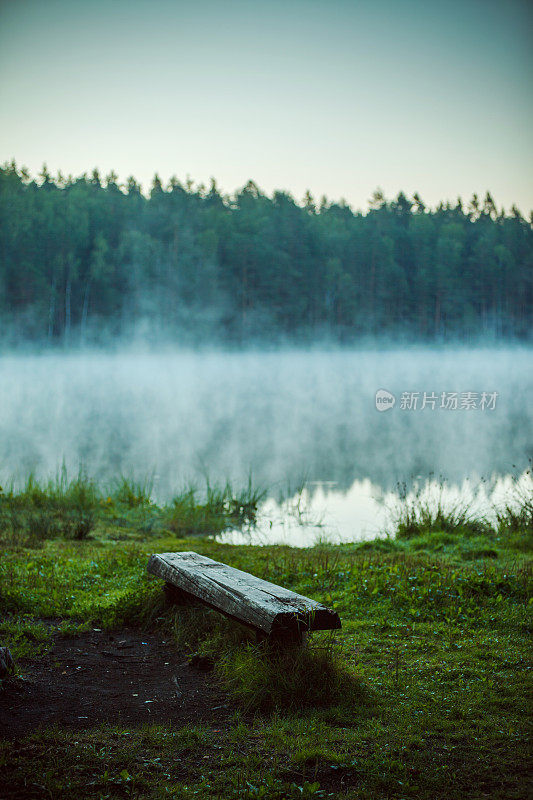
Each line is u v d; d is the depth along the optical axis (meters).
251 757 3.39
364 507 13.16
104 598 6.23
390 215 107.31
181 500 12.84
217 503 12.95
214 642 4.93
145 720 3.87
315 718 3.83
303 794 3.06
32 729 3.72
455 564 7.87
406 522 10.75
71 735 3.63
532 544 9.18
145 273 80.00
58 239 74.75
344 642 5.10
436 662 4.67
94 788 3.12
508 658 4.72
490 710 3.90
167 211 89.06
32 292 72.62
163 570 5.67
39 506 12.12
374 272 94.31
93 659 4.89
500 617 5.61
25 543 9.05
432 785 3.15
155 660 4.89
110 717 3.90
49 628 5.59
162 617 5.53
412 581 6.56
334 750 3.48
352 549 9.21
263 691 4.07
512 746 3.50
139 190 102.69
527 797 3.05
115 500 13.12
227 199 107.62
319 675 4.15
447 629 5.37
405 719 3.80
